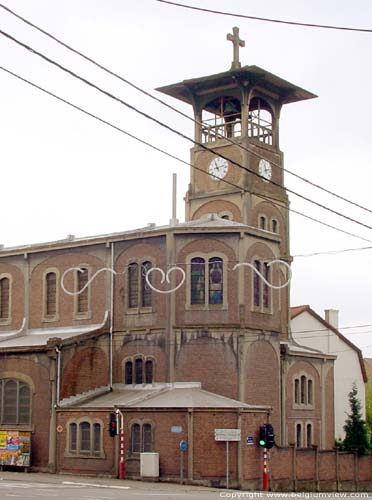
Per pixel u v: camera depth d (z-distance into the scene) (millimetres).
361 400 75438
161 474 46281
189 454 45719
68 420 49969
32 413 51406
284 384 56812
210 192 62625
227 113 65438
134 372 52625
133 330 53094
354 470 54812
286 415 56812
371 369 91000
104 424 48531
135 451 47375
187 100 66188
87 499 29484
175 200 57781
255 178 62062
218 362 50844
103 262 55281
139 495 33688
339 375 73625
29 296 58312
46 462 50375
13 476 46531
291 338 65250
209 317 51375
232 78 61938
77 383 52062
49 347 51031
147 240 53500
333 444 61344
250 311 51781
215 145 63156
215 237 52094
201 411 46062
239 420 45969
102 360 53625
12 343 55094
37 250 58188
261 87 63469
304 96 65438
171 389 50719
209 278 51750
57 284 57219
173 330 51562
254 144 62375
